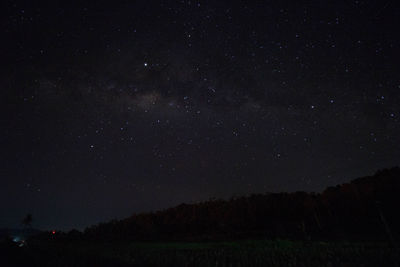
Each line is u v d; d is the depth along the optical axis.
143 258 16.12
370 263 13.74
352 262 14.11
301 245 22.44
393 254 14.88
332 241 24.69
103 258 16.12
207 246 25.08
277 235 30.52
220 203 44.56
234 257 17.19
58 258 16.30
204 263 15.53
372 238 24.42
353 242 22.81
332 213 35.94
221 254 18.28
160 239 35.09
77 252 18.42
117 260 15.56
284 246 22.19
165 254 17.77
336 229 29.98
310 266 14.11
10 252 18.70
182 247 24.80
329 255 15.94
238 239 30.50
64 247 22.75
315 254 16.89
